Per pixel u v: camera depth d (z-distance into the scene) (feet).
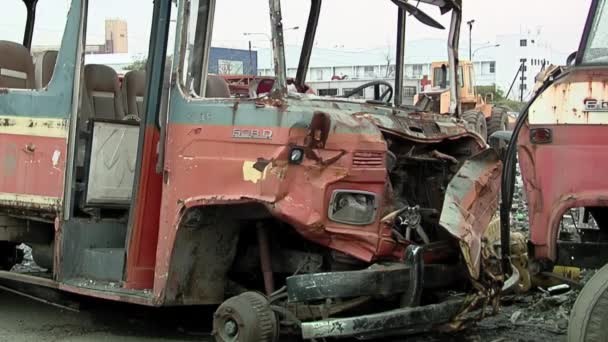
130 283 18.34
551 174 15.52
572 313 14.96
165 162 17.66
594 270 17.85
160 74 18.19
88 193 20.24
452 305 17.06
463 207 17.25
